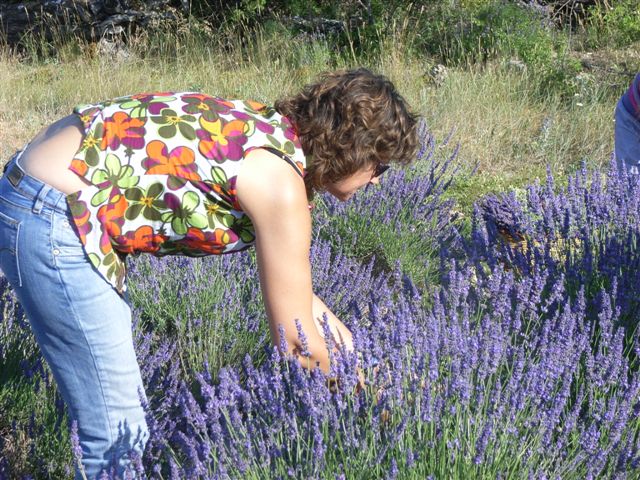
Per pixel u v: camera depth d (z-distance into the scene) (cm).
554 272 363
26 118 816
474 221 429
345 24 1121
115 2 1241
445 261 394
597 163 661
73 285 220
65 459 284
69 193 216
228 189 214
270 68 1023
